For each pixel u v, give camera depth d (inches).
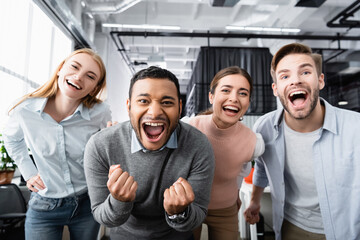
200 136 33.7
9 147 45.0
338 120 40.3
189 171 32.9
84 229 45.0
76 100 43.9
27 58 95.4
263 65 210.5
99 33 173.8
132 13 183.2
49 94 42.9
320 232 42.8
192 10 179.8
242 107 41.4
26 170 46.2
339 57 219.1
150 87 27.4
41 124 42.1
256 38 197.9
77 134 44.1
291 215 46.7
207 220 50.5
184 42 215.0
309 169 41.7
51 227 43.2
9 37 86.6
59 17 104.9
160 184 31.9
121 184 25.4
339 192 39.3
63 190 43.3
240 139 44.7
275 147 44.7
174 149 31.9
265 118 48.6
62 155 42.8
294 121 40.4
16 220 61.4
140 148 30.9
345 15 159.8
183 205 25.4
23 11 93.5
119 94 219.5
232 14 181.9
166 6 176.2
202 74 207.9
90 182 31.5
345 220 39.4
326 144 39.8
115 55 203.6
